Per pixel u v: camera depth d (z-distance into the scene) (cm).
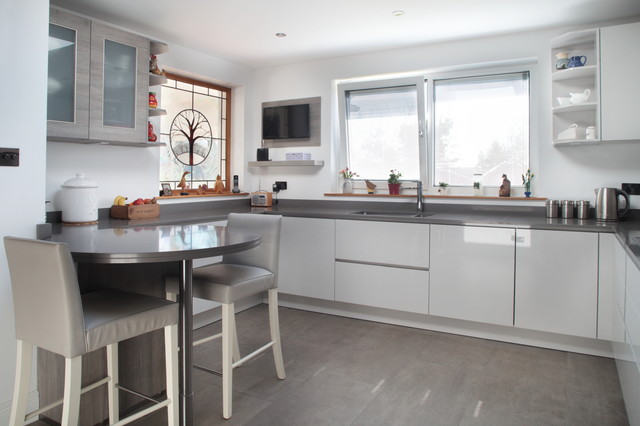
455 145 410
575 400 242
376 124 440
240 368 282
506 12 323
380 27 355
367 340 334
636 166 335
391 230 358
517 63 373
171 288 240
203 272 244
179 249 171
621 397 245
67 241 195
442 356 304
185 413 203
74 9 316
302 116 461
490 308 325
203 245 183
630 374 204
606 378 270
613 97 309
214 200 439
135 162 362
